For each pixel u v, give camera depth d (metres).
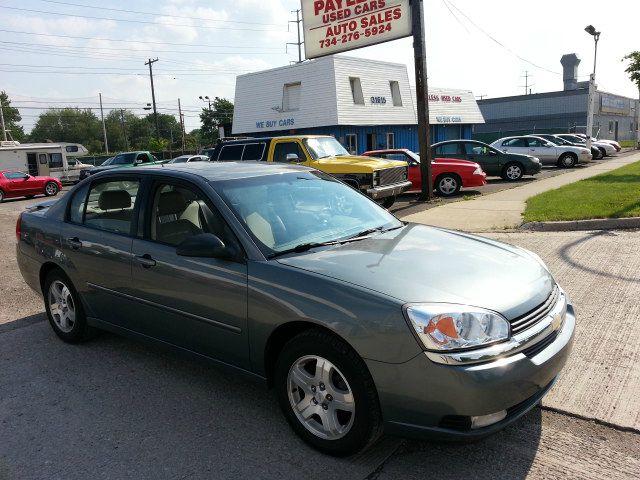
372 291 2.86
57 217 4.89
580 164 25.03
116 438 3.36
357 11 14.70
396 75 30.69
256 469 2.99
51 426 3.53
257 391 3.91
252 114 30.00
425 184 13.82
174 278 3.69
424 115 13.56
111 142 121.25
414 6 13.27
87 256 4.42
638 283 5.69
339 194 4.34
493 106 64.81
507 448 3.07
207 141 95.69
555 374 2.96
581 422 3.27
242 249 3.41
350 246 3.56
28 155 31.50
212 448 3.21
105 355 4.66
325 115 26.69
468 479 2.82
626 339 4.35
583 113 58.78
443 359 2.62
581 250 7.22
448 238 3.85
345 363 2.86
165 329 3.90
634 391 3.56
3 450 3.28
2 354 4.78
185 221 3.83
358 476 2.89
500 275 3.15
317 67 27.00
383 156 15.61
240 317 3.32
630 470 2.82
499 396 2.64
